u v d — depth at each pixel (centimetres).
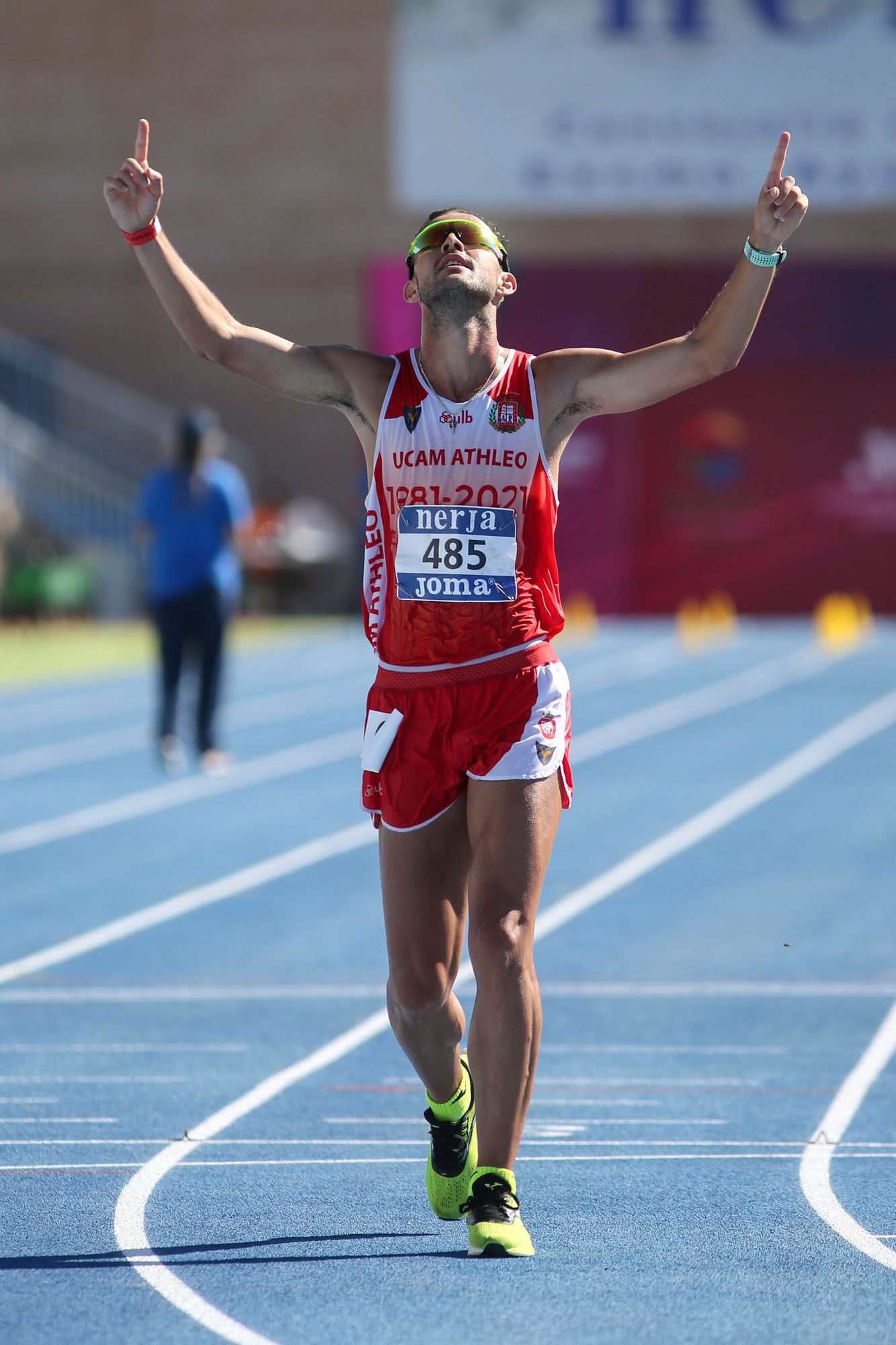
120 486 10925
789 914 2902
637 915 2897
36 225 11688
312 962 2552
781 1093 1861
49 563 9669
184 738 5453
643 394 1373
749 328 1345
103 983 2422
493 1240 1318
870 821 3853
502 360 1384
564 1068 1977
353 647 8781
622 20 10675
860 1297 1226
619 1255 1330
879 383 11044
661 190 10744
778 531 11206
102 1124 1734
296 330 11506
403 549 1372
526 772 1356
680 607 11294
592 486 11244
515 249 10919
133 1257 1327
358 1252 1340
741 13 10544
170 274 1375
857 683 6981
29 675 7362
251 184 11500
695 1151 1644
